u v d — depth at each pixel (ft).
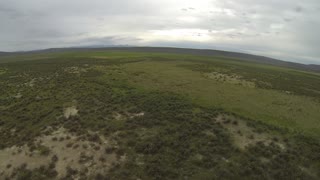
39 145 93.09
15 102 141.90
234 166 81.10
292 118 120.47
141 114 117.50
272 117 119.96
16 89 171.42
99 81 180.45
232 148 90.38
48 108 125.29
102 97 140.36
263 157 86.63
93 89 157.58
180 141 94.53
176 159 84.38
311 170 81.66
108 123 107.24
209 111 122.01
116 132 100.42
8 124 111.65
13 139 98.94
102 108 123.03
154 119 111.45
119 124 106.73
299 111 131.85
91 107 124.57
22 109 127.54
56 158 85.92
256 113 123.75
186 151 88.22
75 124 106.22
